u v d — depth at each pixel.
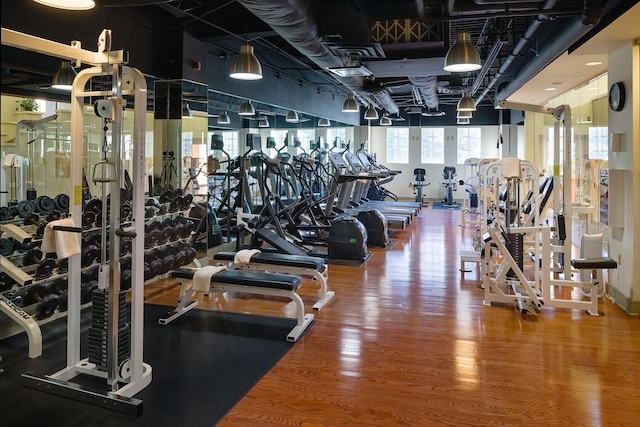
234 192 7.33
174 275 3.96
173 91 5.14
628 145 4.07
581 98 7.08
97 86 4.22
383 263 6.06
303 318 3.65
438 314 4.03
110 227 2.53
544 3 3.77
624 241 4.14
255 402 2.54
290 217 6.94
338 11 4.86
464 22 5.88
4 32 2.43
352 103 8.02
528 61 6.00
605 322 3.81
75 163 2.76
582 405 2.51
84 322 3.85
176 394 2.62
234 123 9.17
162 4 4.56
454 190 14.21
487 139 14.00
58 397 2.58
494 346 3.32
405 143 14.69
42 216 3.74
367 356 3.15
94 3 2.57
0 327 3.43
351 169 8.51
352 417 2.39
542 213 5.38
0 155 4.13
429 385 2.74
